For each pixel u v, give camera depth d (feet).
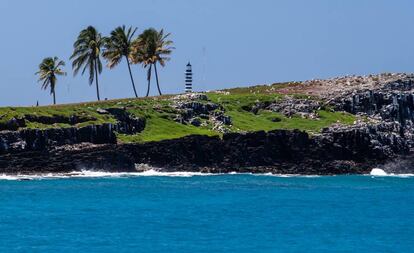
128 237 508.94
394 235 536.42
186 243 492.54
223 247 482.28
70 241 491.72
